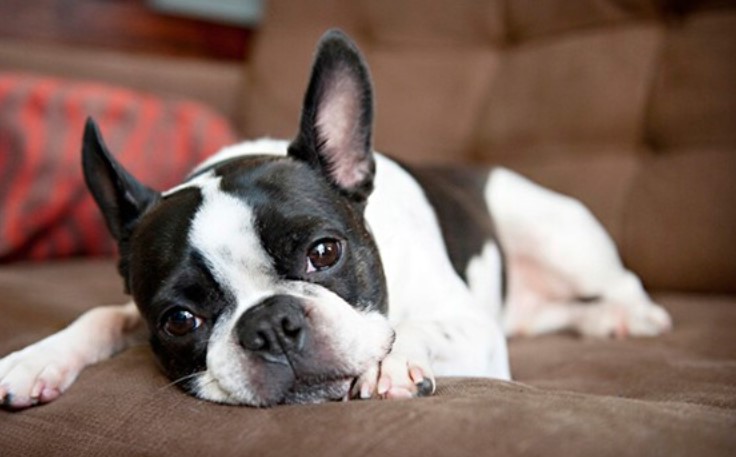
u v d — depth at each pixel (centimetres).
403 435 50
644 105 94
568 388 65
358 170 67
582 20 100
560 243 87
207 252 61
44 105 103
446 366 65
